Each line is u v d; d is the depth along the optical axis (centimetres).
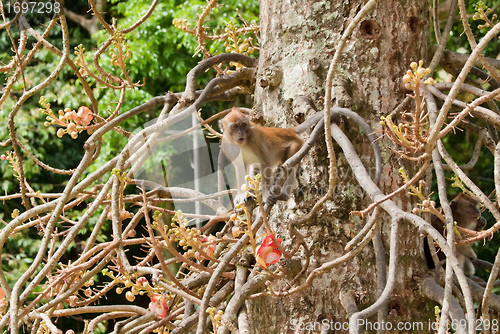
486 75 526
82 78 495
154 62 1329
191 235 385
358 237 353
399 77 468
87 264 430
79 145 1487
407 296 446
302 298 441
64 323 1333
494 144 548
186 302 468
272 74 484
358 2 467
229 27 595
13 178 1348
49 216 510
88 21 1509
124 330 480
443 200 368
